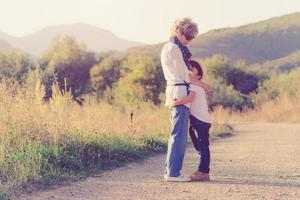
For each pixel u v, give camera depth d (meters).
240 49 166.62
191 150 14.25
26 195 7.18
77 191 7.52
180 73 8.31
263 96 51.75
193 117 8.41
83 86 58.81
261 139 18.88
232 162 11.13
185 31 8.28
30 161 8.60
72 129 11.16
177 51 8.29
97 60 62.84
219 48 165.88
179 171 8.44
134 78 50.56
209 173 9.34
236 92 50.72
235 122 39.84
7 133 9.84
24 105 10.83
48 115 11.09
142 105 25.19
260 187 7.84
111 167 10.10
